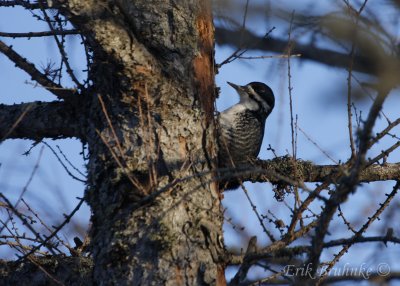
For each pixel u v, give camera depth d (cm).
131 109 891
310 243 798
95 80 927
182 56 927
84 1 831
